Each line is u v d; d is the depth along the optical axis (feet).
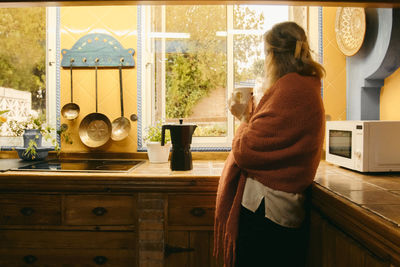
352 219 2.91
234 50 6.98
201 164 6.16
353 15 5.76
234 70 7.01
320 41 6.59
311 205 4.10
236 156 3.56
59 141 6.91
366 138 4.54
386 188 3.66
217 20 6.97
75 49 6.77
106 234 5.05
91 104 6.86
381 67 5.24
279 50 3.51
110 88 6.84
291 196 3.40
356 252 2.88
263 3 4.14
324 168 5.40
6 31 7.00
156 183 4.90
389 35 4.82
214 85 7.05
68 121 6.88
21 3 4.17
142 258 5.03
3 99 7.13
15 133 6.81
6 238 5.14
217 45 7.00
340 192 3.45
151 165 5.97
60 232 5.08
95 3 4.17
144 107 6.87
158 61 7.04
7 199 5.09
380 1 4.08
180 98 7.08
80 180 4.94
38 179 4.96
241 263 3.62
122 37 6.81
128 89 6.84
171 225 4.98
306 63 3.41
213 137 7.05
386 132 4.55
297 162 3.32
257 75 6.99
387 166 4.57
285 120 3.19
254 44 6.97
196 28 6.98
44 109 7.08
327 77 6.62
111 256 5.07
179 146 5.30
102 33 6.78
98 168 5.51
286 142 3.22
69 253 5.10
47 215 5.07
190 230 4.97
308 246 4.26
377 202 3.01
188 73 7.06
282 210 3.40
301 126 3.17
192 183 4.87
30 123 6.77
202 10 6.97
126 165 5.93
